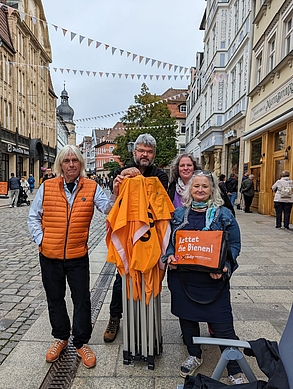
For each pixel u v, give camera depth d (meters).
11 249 6.39
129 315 2.39
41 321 3.18
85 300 2.51
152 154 2.78
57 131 49.44
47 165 39.56
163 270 2.44
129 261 2.29
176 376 2.33
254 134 12.30
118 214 2.23
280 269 4.93
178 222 2.35
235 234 2.29
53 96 42.06
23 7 28.72
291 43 9.77
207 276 2.24
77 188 2.43
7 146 25.58
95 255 5.91
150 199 2.27
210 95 20.16
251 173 13.47
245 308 3.49
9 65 26.62
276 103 10.35
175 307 2.35
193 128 29.50
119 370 2.40
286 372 1.54
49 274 2.46
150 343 2.37
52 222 2.38
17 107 27.97
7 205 15.89
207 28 21.11
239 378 2.22
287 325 1.71
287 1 9.62
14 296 3.88
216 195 2.35
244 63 14.22
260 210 12.12
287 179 8.58
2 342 2.80
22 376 2.33
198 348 2.38
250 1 13.45
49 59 38.19
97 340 2.83
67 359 2.54
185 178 2.84
